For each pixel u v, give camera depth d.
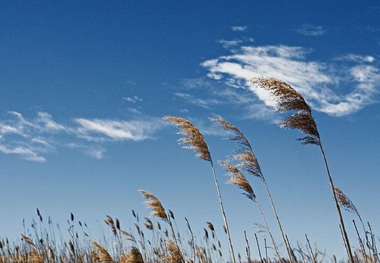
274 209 10.55
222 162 11.56
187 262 13.42
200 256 14.90
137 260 12.21
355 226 8.97
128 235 16.03
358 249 8.80
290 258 9.84
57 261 17.62
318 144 8.06
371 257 8.70
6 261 17.22
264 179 10.95
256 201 11.00
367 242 8.80
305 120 8.01
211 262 15.32
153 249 15.00
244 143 11.20
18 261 17.19
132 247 12.41
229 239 11.11
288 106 8.12
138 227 17.28
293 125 8.12
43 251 17.80
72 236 18.66
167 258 12.21
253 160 10.96
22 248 17.64
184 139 11.78
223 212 11.42
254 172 10.91
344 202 9.02
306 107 8.12
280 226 10.34
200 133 11.77
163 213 14.29
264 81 8.20
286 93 8.07
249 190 11.04
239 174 11.34
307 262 9.45
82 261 17.31
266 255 10.39
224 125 11.29
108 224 17.67
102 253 14.46
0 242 17.53
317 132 8.00
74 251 17.72
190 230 15.08
